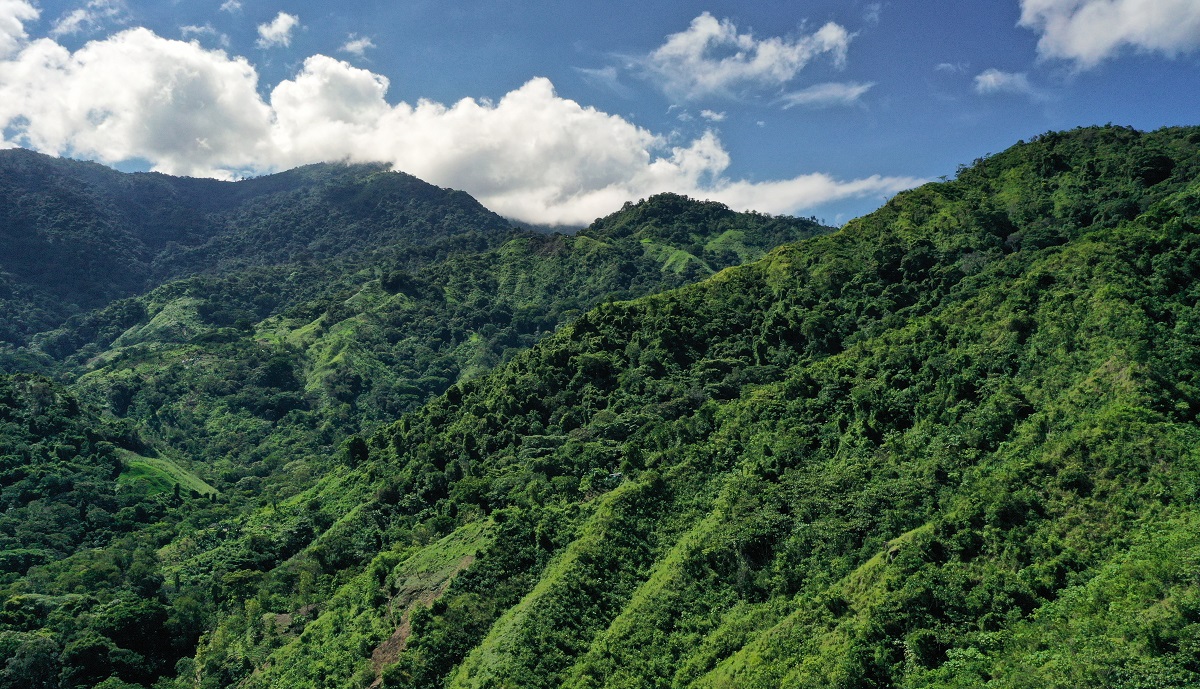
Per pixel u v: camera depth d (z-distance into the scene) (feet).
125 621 249.75
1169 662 114.11
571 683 171.73
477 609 204.95
